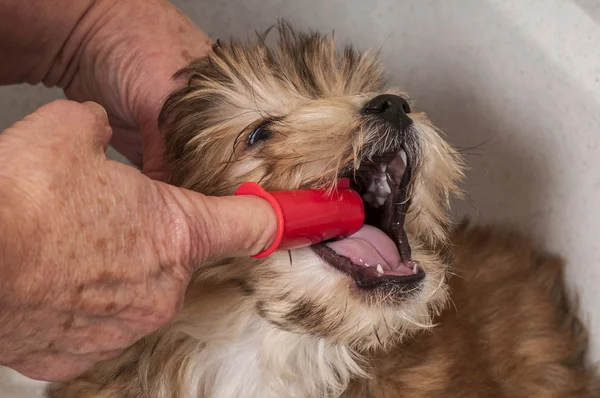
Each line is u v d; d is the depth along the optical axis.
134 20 0.52
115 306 0.36
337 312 0.44
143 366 0.48
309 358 0.49
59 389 0.51
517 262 0.59
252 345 0.49
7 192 0.34
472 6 0.60
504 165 0.61
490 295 0.56
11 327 0.35
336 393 0.50
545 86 0.58
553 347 0.56
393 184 0.46
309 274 0.44
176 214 0.37
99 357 0.38
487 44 0.60
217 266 0.45
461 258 0.58
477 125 0.62
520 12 0.58
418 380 0.51
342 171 0.44
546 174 0.59
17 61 0.53
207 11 0.65
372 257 0.44
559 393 0.55
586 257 0.57
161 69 0.51
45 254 0.34
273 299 0.45
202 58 0.50
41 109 0.37
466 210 0.64
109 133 0.38
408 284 0.44
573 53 0.56
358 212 0.43
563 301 0.59
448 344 0.53
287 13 0.64
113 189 0.36
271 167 0.44
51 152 0.35
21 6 0.51
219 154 0.46
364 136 0.44
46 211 0.35
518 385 0.54
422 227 0.47
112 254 0.36
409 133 0.45
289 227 0.40
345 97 0.46
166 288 0.37
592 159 0.56
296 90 0.47
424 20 0.63
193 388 0.48
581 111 0.56
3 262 0.33
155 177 0.48
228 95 0.47
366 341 0.46
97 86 0.54
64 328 0.36
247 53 0.48
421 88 0.64
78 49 0.53
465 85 0.62
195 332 0.47
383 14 0.64
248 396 0.49
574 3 0.57
